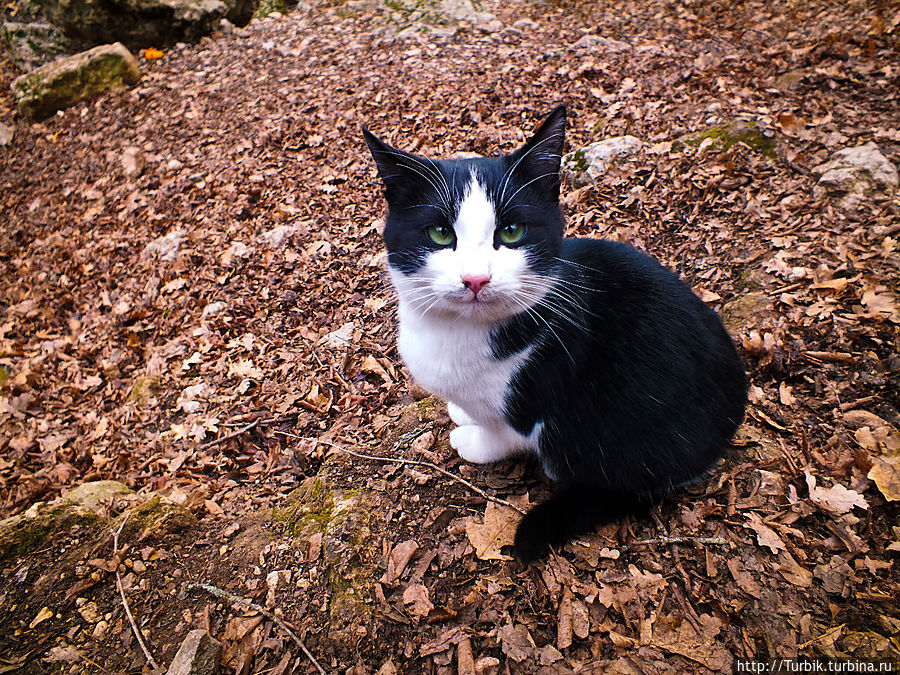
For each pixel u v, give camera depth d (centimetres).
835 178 63
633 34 116
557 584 37
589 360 38
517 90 98
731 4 123
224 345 66
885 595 34
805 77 86
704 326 40
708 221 66
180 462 54
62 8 137
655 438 38
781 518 39
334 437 53
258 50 131
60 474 57
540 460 43
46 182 108
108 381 67
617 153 77
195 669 34
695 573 37
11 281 88
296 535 41
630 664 33
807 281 55
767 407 46
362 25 134
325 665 35
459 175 36
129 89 127
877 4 101
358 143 93
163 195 94
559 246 38
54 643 37
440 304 36
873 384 45
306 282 72
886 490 38
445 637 35
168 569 40
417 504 43
